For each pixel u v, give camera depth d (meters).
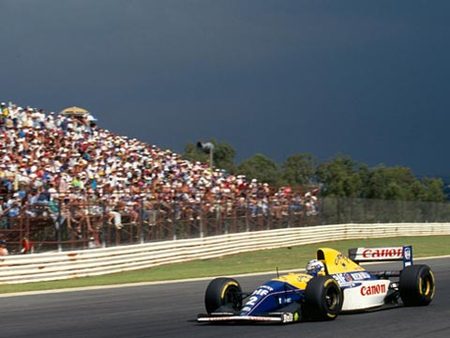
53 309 15.53
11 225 23.23
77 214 25.38
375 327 11.91
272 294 12.20
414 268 14.38
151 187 33.75
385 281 14.41
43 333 12.05
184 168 39.81
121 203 27.45
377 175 76.50
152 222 29.02
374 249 14.54
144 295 18.36
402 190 75.88
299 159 75.38
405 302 14.44
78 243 25.25
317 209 42.59
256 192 39.72
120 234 27.16
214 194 35.59
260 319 11.70
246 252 35.22
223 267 28.75
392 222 50.06
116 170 34.22
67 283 22.52
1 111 32.38
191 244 31.08
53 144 33.38
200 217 32.19
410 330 11.67
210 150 40.97
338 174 73.44
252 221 36.38
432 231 53.69
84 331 12.20
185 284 21.48
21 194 25.64
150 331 12.09
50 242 24.27
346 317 13.00
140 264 27.78
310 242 40.72
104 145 36.72
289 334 11.23
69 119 37.19
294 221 40.16
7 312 15.11
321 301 12.09
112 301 17.03
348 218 45.47
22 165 29.17
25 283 22.58
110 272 26.12
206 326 12.44
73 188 29.27
